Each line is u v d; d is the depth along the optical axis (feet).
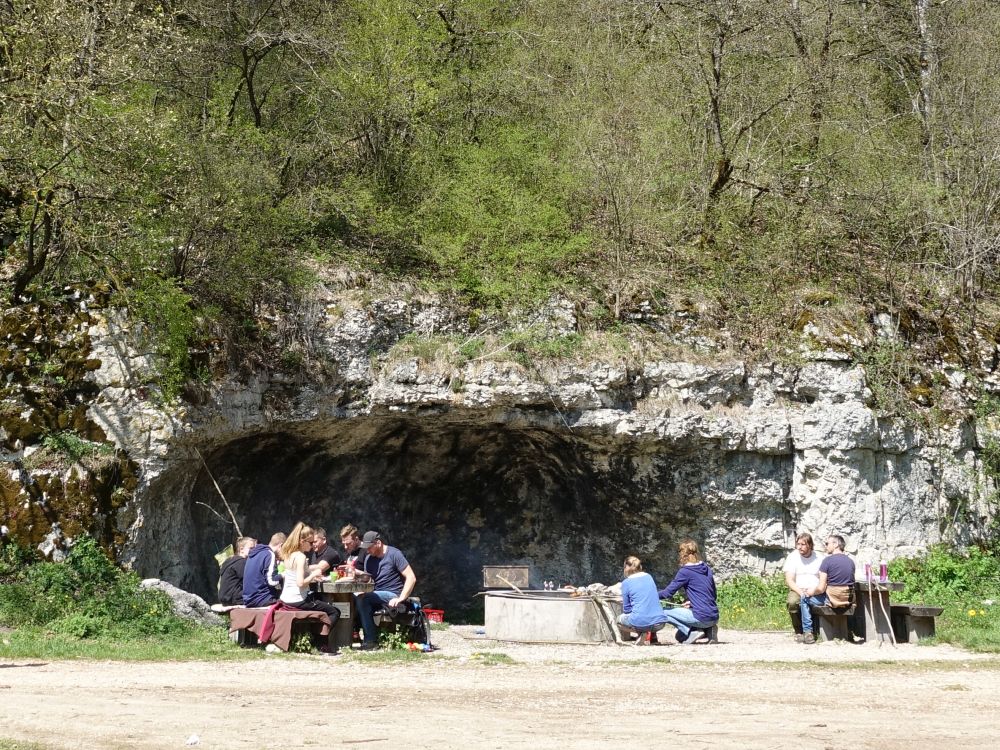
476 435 60.23
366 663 36.94
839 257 67.97
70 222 47.34
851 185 70.64
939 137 75.10
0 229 50.60
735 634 49.65
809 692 31.73
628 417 56.95
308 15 71.46
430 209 63.82
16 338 47.32
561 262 62.49
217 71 67.87
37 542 44.83
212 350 50.52
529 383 56.13
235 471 55.36
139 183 49.67
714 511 58.95
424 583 63.16
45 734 23.34
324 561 41.22
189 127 59.41
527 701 29.40
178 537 50.70
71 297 48.62
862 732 25.34
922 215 69.92
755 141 73.26
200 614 44.73
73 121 48.55
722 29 70.95
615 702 29.43
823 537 58.03
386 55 65.92
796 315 61.93
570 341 58.08
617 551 61.21
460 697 29.89
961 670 37.11
